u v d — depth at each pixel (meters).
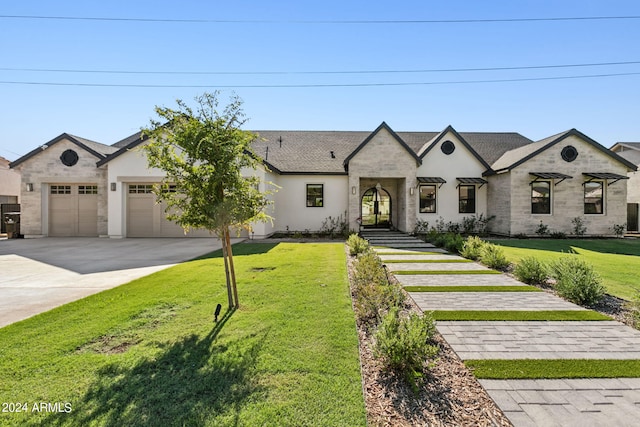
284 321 4.66
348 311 5.10
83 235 17.83
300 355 3.62
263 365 3.39
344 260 9.96
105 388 2.98
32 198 17.58
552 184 17.38
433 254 11.92
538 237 17.20
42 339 4.02
